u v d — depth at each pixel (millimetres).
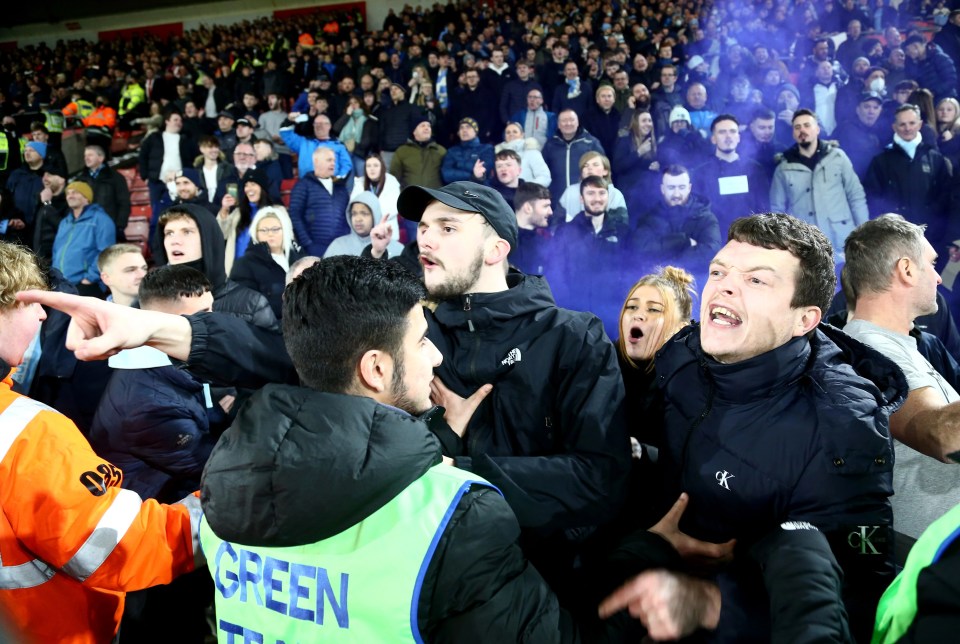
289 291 987
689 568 1151
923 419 1401
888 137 5609
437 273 1376
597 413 1297
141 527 1142
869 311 1651
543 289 1435
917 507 1498
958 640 758
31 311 1202
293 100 9344
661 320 1770
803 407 1146
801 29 8820
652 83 6969
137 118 9641
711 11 9266
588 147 5398
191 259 2916
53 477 1082
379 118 6887
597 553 1458
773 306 1128
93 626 1233
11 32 15359
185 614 1897
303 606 901
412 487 897
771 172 5051
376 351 959
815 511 1120
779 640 860
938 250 4762
